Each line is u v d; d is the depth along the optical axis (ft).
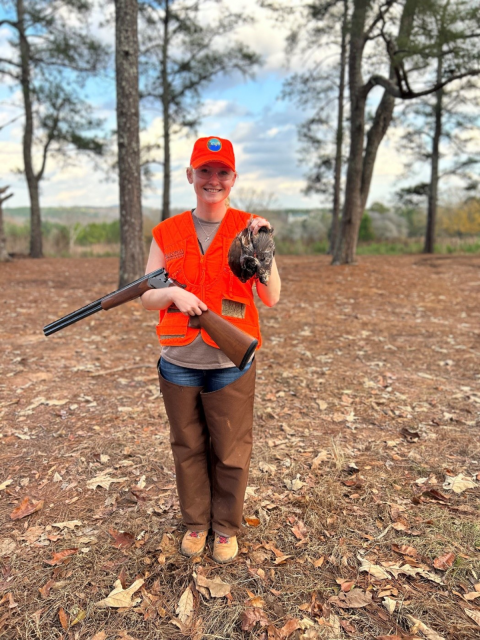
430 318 25.67
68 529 8.61
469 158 64.75
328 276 41.37
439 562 7.59
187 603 6.95
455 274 43.50
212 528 8.02
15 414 13.33
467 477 10.02
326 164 71.87
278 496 9.53
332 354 18.95
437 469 10.37
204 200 6.90
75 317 7.60
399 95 36.37
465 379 15.97
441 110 63.98
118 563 7.79
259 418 13.12
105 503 9.39
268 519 8.84
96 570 7.63
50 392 14.89
